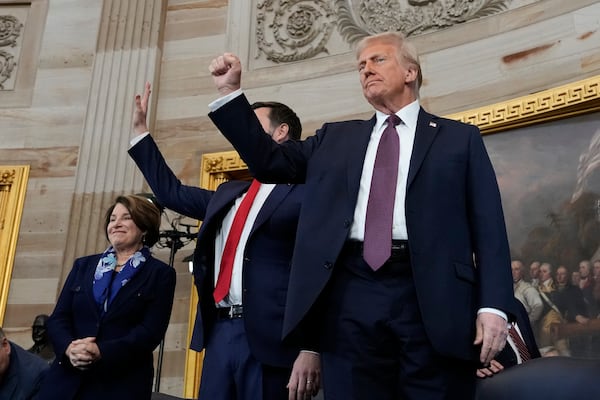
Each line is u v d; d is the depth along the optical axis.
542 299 4.57
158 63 6.78
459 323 1.93
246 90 6.40
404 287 1.98
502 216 2.10
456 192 2.10
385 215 2.05
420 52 5.79
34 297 6.23
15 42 7.29
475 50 5.54
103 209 6.20
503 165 5.02
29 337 6.10
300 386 2.43
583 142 4.72
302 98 6.18
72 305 3.05
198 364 5.44
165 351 5.66
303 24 6.45
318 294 2.00
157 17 6.91
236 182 3.15
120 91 6.65
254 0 6.75
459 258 2.02
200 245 2.94
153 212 3.34
